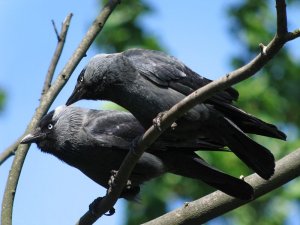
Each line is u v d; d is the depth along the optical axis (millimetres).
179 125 12664
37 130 14562
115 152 14000
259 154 12312
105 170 14094
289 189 18266
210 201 12484
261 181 12406
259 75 19781
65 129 14344
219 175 12656
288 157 12367
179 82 12977
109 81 13086
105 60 13172
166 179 18453
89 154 14094
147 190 18266
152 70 12922
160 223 12477
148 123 13102
